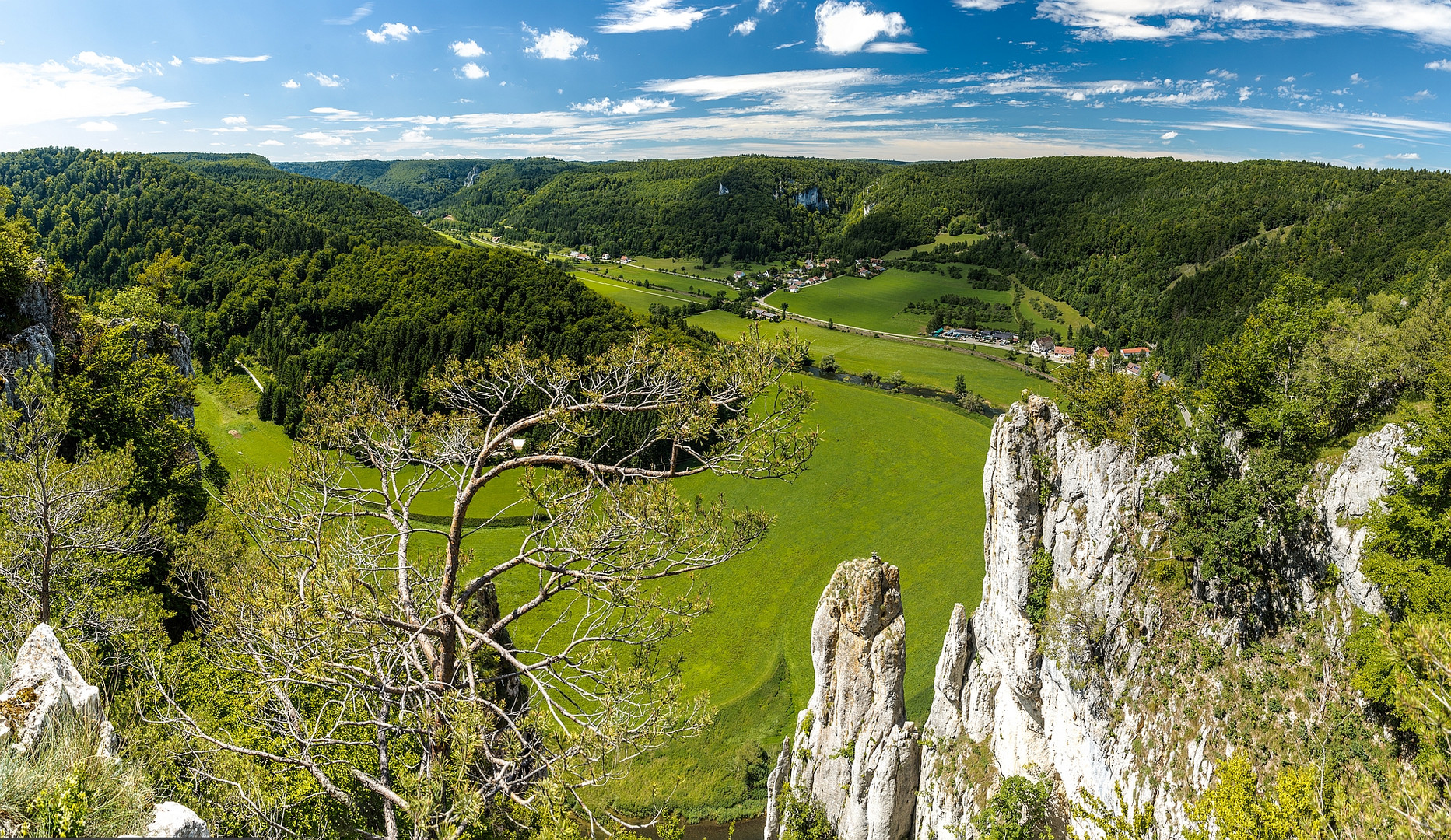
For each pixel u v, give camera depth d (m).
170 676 20.02
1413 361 41.78
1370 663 28.30
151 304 88.25
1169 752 36.62
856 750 47.59
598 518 18.47
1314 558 34.19
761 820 56.47
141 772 11.95
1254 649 35.19
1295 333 44.06
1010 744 46.16
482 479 18.05
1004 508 45.91
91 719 11.70
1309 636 33.53
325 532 20.52
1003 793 42.50
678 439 18.12
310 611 15.10
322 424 20.36
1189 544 37.53
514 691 22.78
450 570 18.14
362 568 18.52
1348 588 32.72
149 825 10.40
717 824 55.75
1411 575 27.70
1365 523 31.36
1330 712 31.64
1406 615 28.38
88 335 56.41
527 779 15.98
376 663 15.91
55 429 33.59
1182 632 38.25
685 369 18.84
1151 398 46.81
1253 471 36.62
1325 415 40.97
